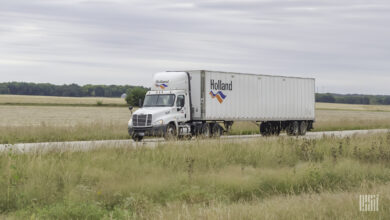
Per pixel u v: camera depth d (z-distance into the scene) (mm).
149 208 10133
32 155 14516
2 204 10461
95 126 33281
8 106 87812
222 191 11922
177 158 15766
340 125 49156
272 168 15922
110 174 12945
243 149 17938
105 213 9664
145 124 27719
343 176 14195
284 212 8664
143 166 14273
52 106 92562
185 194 11266
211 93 31000
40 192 11031
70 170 12891
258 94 34906
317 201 9602
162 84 30125
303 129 39031
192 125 30484
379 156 17578
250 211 8711
